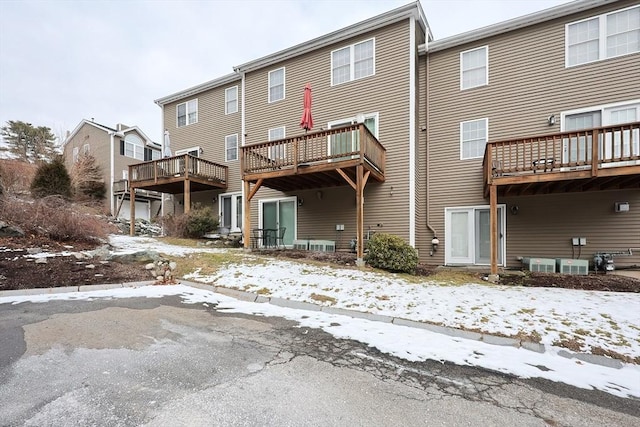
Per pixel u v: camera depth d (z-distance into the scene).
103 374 2.71
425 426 2.14
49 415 2.12
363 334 3.93
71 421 2.06
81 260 6.83
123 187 20.33
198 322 4.22
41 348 3.19
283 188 11.15
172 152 15.58
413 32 9.44
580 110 8.26
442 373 2.96
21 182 13.22
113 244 9.61
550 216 8.68
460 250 9.67
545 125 8.65
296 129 11.38
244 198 9.84
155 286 6.13
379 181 9.81
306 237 11.19
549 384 2.80
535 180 7.04
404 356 3.32
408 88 9.49
